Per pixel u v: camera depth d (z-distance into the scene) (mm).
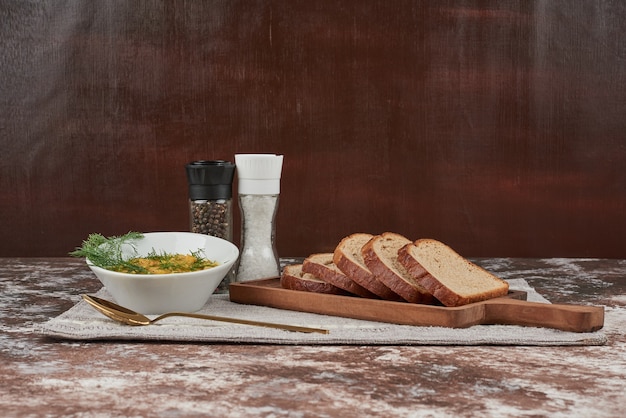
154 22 2996
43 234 3080
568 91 3023
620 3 2988
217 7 2984
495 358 1273
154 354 1305
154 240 1701
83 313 1511
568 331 1396
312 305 1547
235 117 3025
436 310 1423
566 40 3006
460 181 3061
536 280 1911
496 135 3043
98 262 1540
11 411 1045
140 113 3027
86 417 1023
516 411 1036
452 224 3078
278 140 3033
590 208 3066
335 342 1353
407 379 1167
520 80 3021
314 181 3055
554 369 1214
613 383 1146
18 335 1429
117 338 1372
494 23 3002
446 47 3004
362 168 3051
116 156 3049
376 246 1606
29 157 3045
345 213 3068
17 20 2992
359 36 2998
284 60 3006
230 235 1778
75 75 3016
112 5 2992
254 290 1614
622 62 3008
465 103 3025
